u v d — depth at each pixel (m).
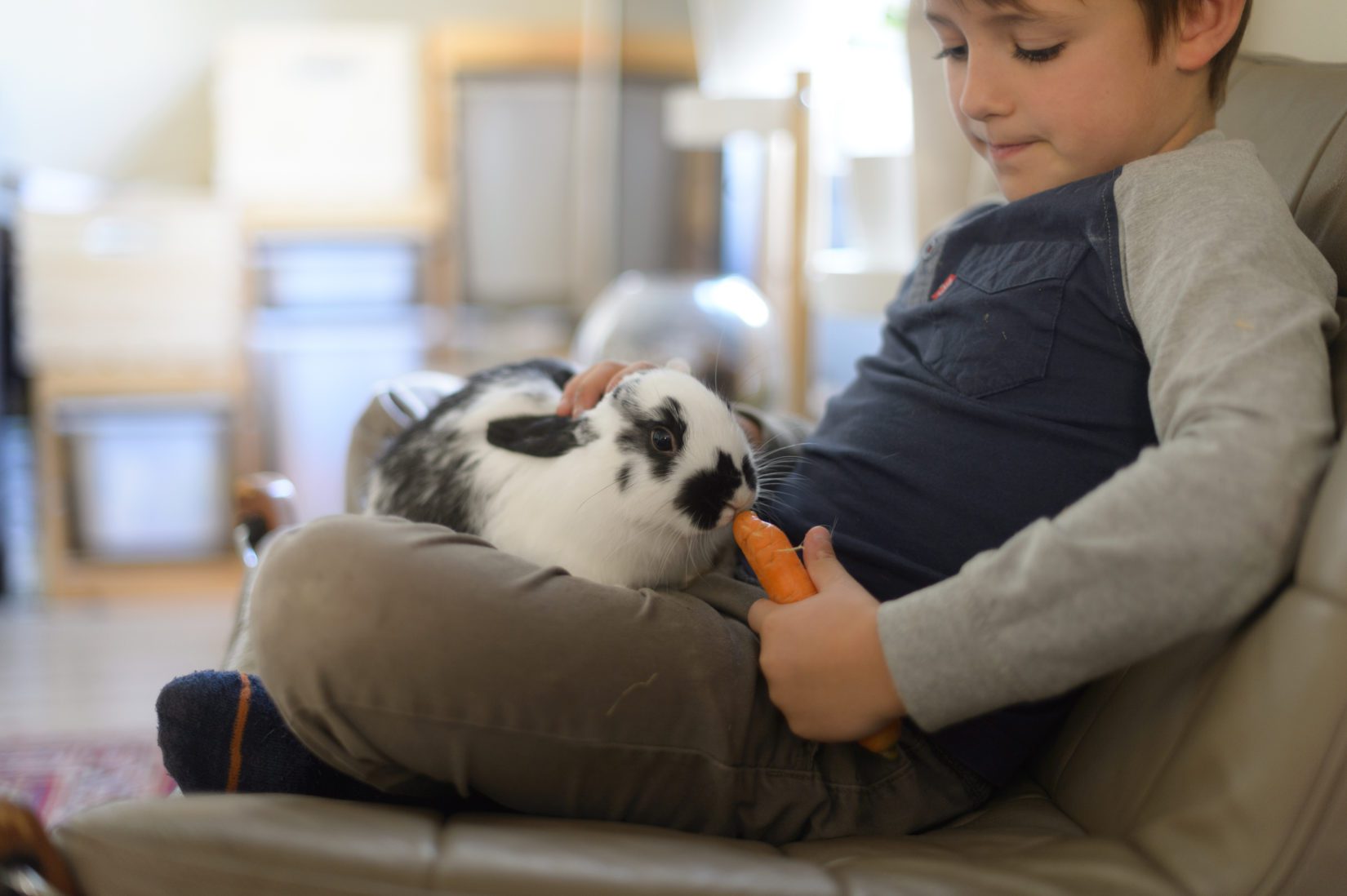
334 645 0.68
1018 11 0.82
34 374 2.58
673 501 0.92
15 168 2.85
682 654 0.73
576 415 1.00
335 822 0.65
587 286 2.88
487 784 0.72
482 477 0.99
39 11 2.90
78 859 0.63
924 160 1.77
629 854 0.65
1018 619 0.65
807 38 2.08
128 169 2.99
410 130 2.82
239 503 1.38
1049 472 0.83
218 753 0.75
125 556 2.70
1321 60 1.11
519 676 0.69
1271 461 0.63
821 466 0.95
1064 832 0.75
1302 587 0.64
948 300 0.93
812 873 0.66
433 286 2.77
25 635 2.42
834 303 1.87
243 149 2.77
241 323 2.64
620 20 2.85
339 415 2.76
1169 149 0.88
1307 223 0.86
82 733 1.92
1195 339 0.70
